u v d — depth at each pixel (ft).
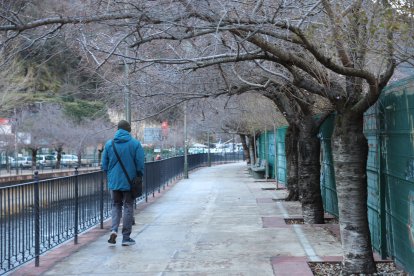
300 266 22.94
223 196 56.70
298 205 46.03
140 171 29.07
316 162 35.63
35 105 161.07
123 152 28.76
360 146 21.18
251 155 113.91
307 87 21.97
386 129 22.48
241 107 57.21
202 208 46.03
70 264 24.45
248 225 35.42
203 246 28.32
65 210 28.71
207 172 112.27
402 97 19.89
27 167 185.88
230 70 27.37
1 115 141.79
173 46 25.17
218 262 24.35
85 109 158.92
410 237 19.61
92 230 34.73
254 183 75.20
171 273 22.45
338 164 21.45
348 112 21.09
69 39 20.93
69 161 210.38
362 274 20.89
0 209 20.54
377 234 25.00
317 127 35.47
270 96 38.27
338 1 19.54
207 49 23.75
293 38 19.19
